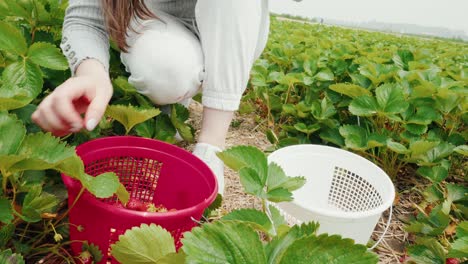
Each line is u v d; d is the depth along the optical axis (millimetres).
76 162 888
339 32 9453
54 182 1402
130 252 830
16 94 1142
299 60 3266
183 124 1945
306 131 2291
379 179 1577
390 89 2164
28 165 889
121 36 1508
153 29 1601
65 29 1503
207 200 1093
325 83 2773
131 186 1442
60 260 1210
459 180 2371
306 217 1291
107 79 1314
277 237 757
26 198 1034
